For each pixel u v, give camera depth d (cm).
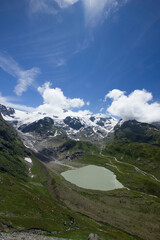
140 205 12988
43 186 15162
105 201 13438
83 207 11450
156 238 8762
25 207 6994
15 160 19338
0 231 4094
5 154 18750
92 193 14888
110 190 16225
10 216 5609
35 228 5306
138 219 10612
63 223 7019
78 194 14025
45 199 10231
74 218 8400
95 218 10044
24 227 5081
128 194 15362
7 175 12106
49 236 4878
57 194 13300
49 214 7362
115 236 7625
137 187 17750
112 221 9938
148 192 16825
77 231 6450
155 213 11681
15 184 10150
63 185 15575
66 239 4909
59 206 10125
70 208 10962
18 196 8000
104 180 19775
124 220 10269
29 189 10825
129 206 12756
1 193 7669
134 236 8644
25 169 18800
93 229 7794
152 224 10094
